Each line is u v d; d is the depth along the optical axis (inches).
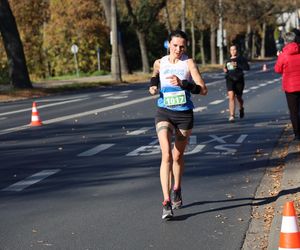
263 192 420.2
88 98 1382.9
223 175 482.6
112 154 593.9
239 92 840.3
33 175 497.0
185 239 317.4
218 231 330.6
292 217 230.4
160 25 3686.0
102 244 311.1
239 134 708.0
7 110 1144.2
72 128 818.2
